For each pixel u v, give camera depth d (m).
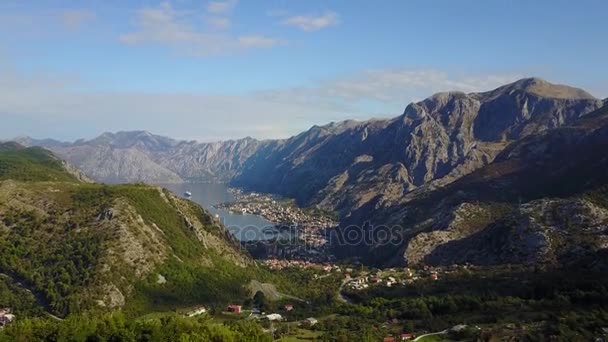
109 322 142.00
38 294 187.50
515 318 183.50
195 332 138.38
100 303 187.50
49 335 136.62
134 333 138.50
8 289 186.88
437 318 196.62
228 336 138.62
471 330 171.12
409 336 174.00
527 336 160.38
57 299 183.62
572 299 192.62
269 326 194.62
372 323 198.38
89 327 139.50
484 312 197.38
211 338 137.38
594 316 170.50
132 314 187.50
